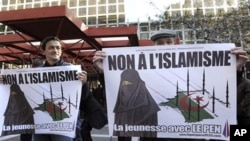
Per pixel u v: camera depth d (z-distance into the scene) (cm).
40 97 414
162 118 351
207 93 344
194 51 349
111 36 1398
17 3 3369
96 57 366
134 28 1380
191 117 345
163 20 2162
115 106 360
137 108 356
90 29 1410
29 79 416
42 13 1109
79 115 424
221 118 339
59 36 1404
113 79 363
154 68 357
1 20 1130
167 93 352
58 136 405
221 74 344
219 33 1898
